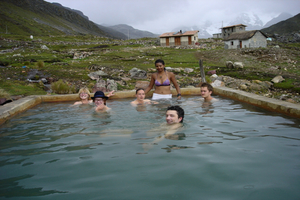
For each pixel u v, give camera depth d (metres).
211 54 26.08
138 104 6.07
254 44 37.81
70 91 9.36
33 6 186.50
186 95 7.81
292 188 1.82
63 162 2.42
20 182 2.02
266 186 1.86
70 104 6.43
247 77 12.71
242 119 4.20
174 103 6.14
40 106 6.18
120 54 29.09
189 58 24.53
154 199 1.71
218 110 5.08
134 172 2.15
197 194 1.77
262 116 4.42
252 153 2.56
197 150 2.67
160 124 3.88
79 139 3.19
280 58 20.92
